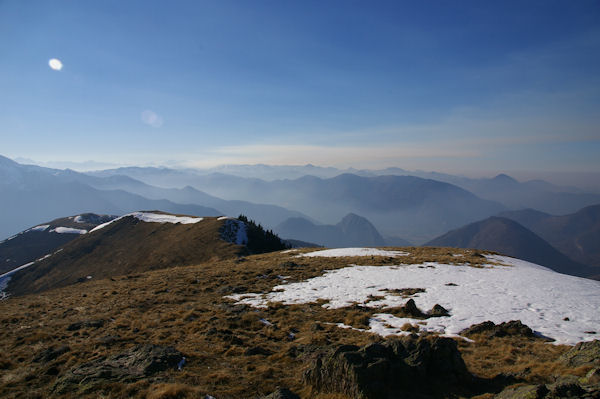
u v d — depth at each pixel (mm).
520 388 9984
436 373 12211
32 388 12828
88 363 14242
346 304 25266
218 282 33969
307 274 35969
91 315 24375
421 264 39750
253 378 12977
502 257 49500
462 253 49625
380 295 27188
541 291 27188
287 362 14844
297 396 11109
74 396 11289
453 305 23594
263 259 51125
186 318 22531
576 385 9070
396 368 11586
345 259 45250
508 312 21766
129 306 26156
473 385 11977
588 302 23938
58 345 18250
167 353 14656
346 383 10938
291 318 22312
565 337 17391
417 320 20828
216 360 15148
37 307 28125
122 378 12352
